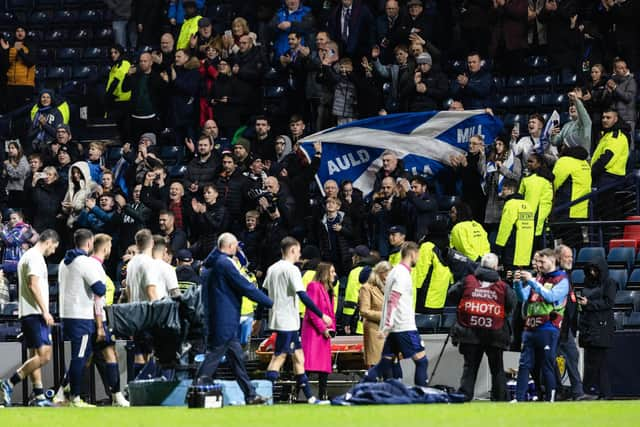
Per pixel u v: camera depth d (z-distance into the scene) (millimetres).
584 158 58594
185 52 74312
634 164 65188
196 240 63625
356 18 71312
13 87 80312
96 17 87625
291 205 62000
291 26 70750
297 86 69812
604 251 57625
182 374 44562
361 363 52031
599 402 42844
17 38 80500
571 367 47531
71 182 67438
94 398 52750
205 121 72688
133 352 52219
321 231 60438
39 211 68250
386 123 64688
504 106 71688
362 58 71188
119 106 75625
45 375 55156
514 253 55656
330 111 69250
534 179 56344
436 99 66938
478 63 66688
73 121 80812
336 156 64750
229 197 63781
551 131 60812
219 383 42469
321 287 49406
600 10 69250
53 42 87375
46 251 45906
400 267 43406
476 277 45438
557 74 72625
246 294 41656
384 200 60312
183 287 51031
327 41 68750
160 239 47000
